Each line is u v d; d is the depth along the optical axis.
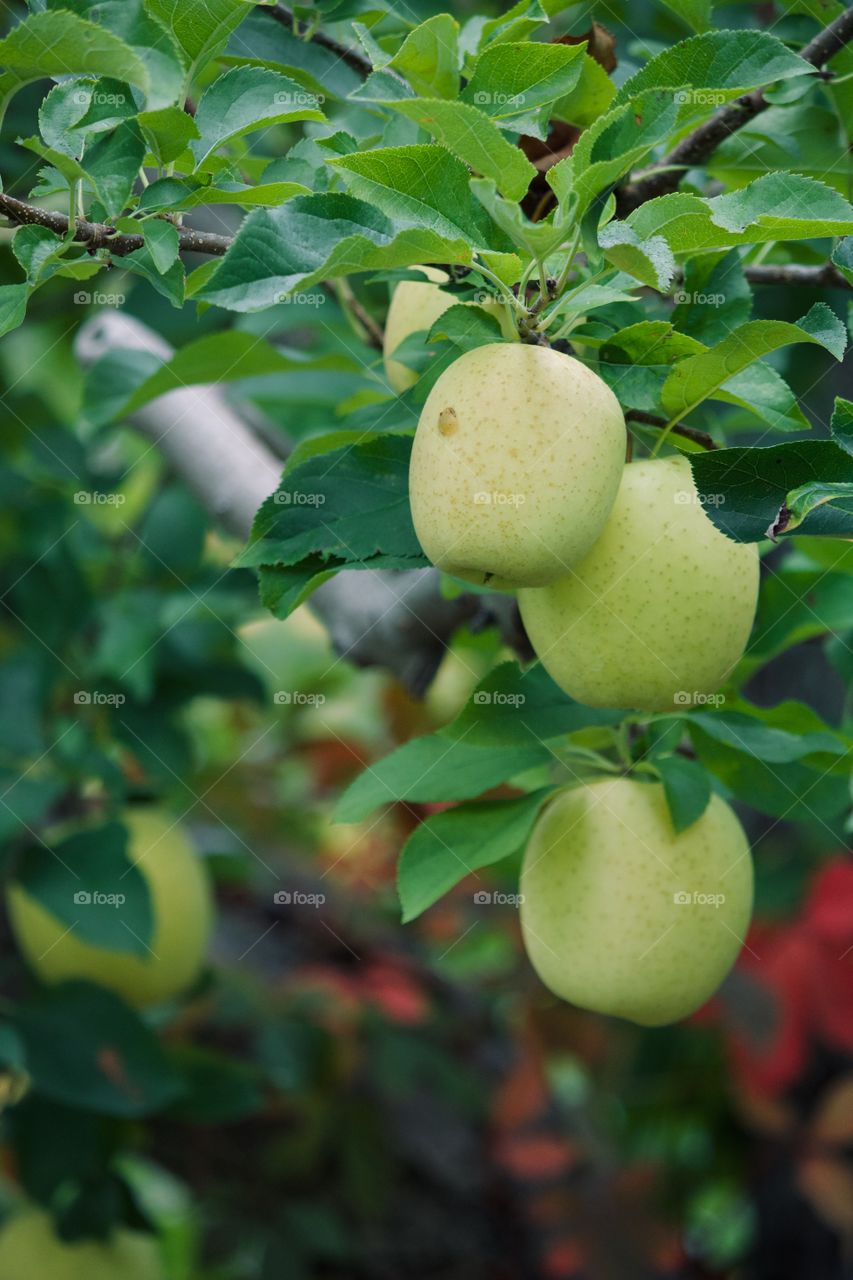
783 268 1.03
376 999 1.50
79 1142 1.26
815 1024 1.49
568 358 0.90
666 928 0.99
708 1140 1.82
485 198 0.86
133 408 1.13
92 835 1.20
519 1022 1.70
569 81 0.92
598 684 0.94
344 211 0.88
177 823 1.28
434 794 0.98
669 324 0.91
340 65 1.08
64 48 0.85
